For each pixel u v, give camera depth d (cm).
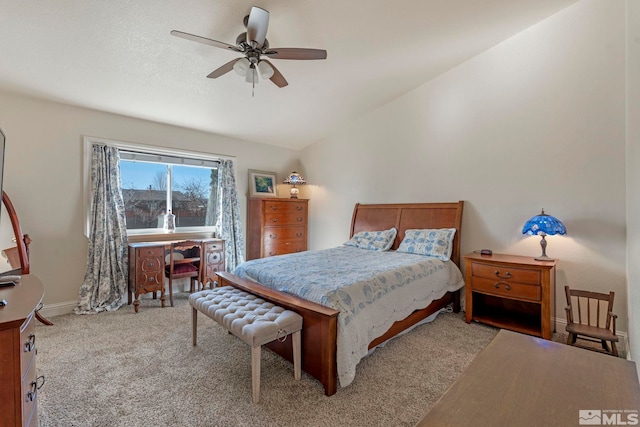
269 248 486
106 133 368
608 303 260
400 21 274
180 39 260
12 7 210
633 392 95
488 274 305
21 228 316
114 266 363
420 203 409
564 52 299
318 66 331
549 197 310
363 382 212
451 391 97
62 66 274
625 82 267
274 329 197
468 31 305
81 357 243
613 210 276
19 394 115
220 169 475
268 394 198
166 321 322
